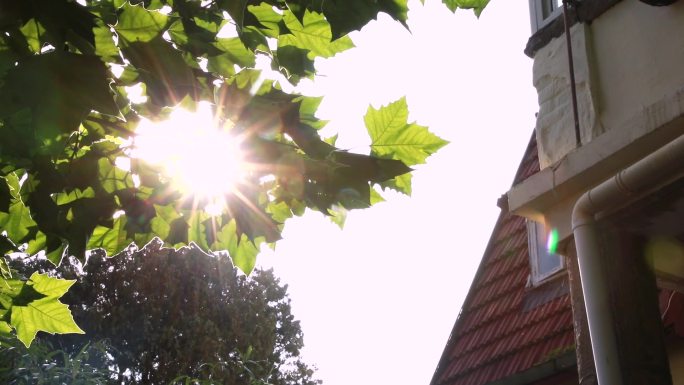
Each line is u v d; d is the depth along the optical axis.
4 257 2.51
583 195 3.94
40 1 1.62
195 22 2.03
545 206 4.38
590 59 4.42
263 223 2.19
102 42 1.79
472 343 6.94
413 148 2.21
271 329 23.41
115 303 21.70
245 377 20.73
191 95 1.90
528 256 7.10
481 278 7.63
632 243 3.87
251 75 2.00
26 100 1.64
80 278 21.61
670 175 3.59
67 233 2.20
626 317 3.68
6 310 2.66
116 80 1.87
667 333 4.98
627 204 3.77
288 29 2.14
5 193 2.17
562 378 5.77
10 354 8.65
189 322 21.83
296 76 2.24
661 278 4.28
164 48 1.85
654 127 3.75
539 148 4.66
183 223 2.31
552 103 4.64
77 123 1.67
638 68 4.13
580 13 4.54
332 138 2.17
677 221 3.81
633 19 4.24
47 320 2.71
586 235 3.87
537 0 5.07
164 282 22.23
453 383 6.70
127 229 2.27
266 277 25.16
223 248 2.37
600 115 4.27
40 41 1.68
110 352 20.98
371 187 2.28
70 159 2.12
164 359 21.11
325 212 2.15
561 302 6.16
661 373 3.59
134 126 2.08
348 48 2.21
